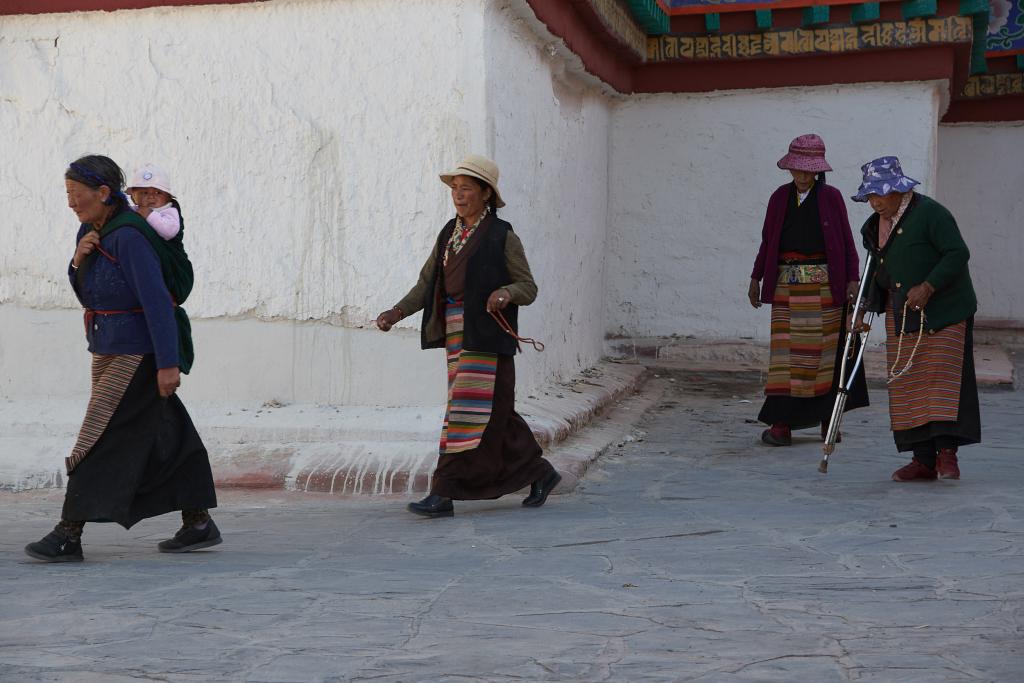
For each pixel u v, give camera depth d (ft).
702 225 49.01
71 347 30.94
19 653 14.15
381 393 29.60
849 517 22.49
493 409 23.13
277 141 29.73
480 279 22.72
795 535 20.93
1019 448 31.14
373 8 29.17
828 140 47.47
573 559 19.21
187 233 30.22
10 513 25.12
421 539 21.11
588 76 40.27
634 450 31.63
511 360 23.38
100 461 18.98
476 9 28.71
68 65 30.50
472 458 23.09
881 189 25.49
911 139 46.70
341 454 27.48
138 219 19.12
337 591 17.15
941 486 25.64
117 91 30.32
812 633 14.84
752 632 14.92
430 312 23.44
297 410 29.60
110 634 14.94
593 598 16.71
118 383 18.99
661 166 49.14
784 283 31.91
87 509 18.85
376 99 29.27
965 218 61.62
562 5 34.68
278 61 29.68
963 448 31.17
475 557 19.47
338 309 29.68
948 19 44.88
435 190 29.17
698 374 46.32
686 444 32.63
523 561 19.11
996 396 42.39
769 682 12.94
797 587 17.20
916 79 46.19
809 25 46.06
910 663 13.56
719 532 21.29
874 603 16.24
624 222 49.65
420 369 29.40
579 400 34.83
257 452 27.91
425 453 27.22
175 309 19.70
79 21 30.40
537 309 34.42
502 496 24.34
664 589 17.17
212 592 17.08
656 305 49.60
